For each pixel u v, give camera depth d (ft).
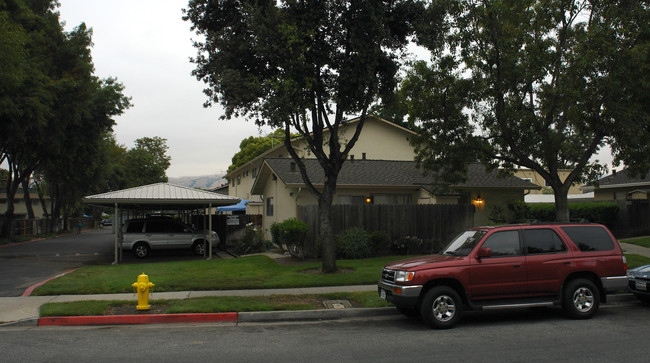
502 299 28.73
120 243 63.93
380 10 39.93
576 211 73.10
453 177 53.52
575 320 29.68
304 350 23.07
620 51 41.93
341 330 27.96
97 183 158.61
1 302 34.55
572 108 45.34
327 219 45.93
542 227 30.35
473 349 22.93
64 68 91.15
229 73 38.42
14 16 69.87
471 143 49.16
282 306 32.60
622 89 41.91
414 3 42.06
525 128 46.50
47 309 31.55
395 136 108.99
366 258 56.34
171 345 24.35
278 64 40.19
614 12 42.22
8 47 58.23
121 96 109.91
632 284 34.22
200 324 30.14
